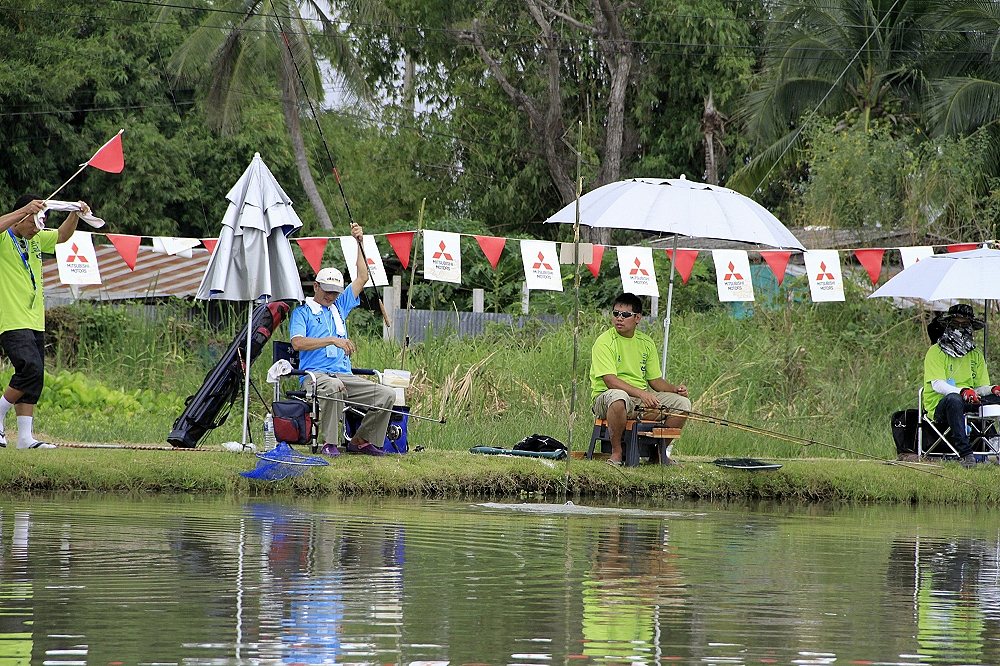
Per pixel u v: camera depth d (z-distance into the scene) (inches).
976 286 1413.6
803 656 557.6
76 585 662.5
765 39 3577.8
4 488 1100.5
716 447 1592.0
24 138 3759.8
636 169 3887.8
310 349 1266.0
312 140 4461.1
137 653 526.0
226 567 730.2
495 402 1738.4
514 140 4040.4
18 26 3887.8
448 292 2780.5
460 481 1245.7
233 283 1253.7
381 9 3873.0
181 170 3912.4
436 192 4347.9
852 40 3348.9
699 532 994.1
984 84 2970.0
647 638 582.6
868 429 1817.2
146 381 1941.4
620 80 3661.4
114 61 3865.7
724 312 2175.2
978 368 1513.3
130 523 906.1
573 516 1076.5
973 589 751.7
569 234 3700.8
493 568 761.6
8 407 1200.2
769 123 3348.9
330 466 1200.8
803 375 1955.0
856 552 904.3
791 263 2367.1
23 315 1189.7
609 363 1359.5
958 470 1417.3
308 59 3631.9
